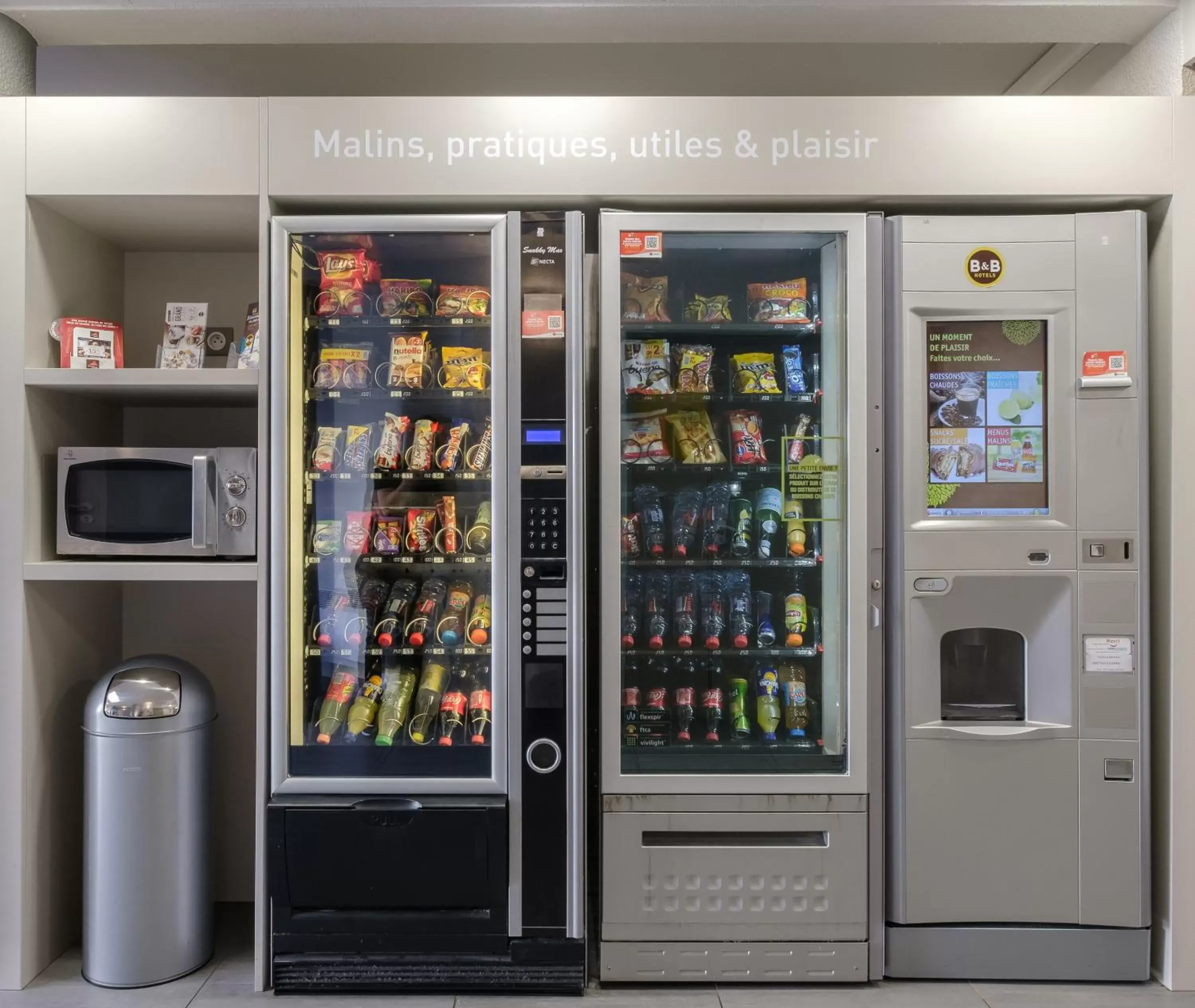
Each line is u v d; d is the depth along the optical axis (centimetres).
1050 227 192
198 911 201
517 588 188
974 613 193
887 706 196
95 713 194
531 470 188
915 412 192
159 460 199
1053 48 240
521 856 189
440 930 190
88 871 195
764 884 192
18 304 192
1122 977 193
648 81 257
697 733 209
